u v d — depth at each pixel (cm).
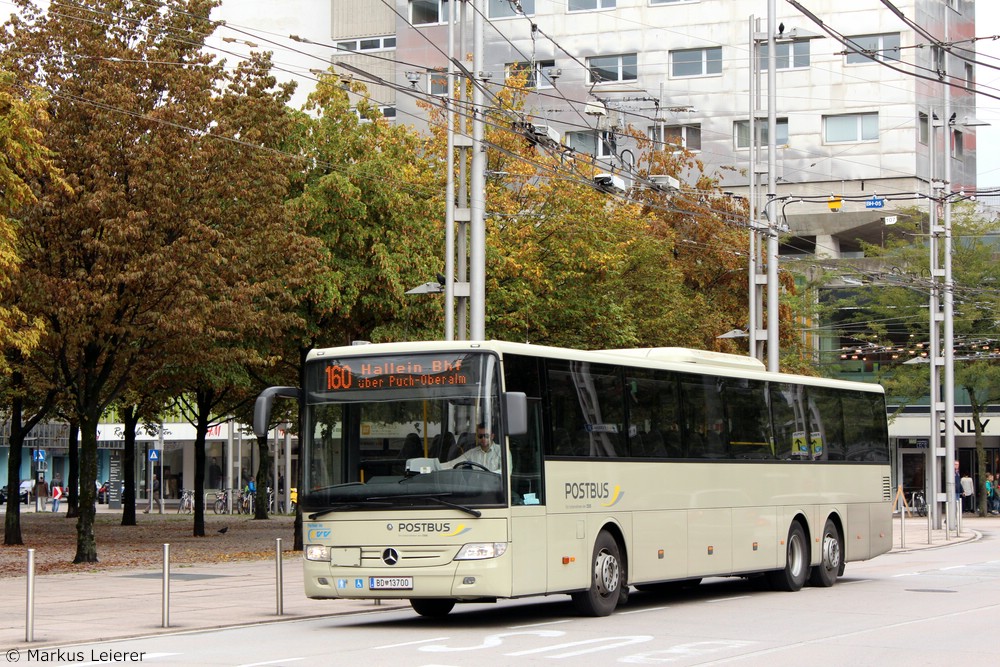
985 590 2272
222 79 3055
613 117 6109
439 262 3331
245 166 2900
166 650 1397
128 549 3369
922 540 4144
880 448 2656
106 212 2655
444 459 1591
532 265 3644
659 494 1906
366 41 7044
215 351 2942
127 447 4925
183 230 2784
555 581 1656
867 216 6203
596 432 1778
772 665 1248
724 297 4909
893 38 6178
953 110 6475
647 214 4759
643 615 1798
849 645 1428
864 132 6231
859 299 6275
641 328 4134
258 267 3014
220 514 6762
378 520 1594
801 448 2342
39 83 2764
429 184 3600
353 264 3180
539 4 6625
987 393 6156
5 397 3722
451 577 1559
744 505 2131
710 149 6419
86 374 2839
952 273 5972
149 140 2734
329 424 1645
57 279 2631
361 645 1430
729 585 2430
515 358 1636
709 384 2080
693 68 6469
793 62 6319
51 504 7662
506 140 3803
